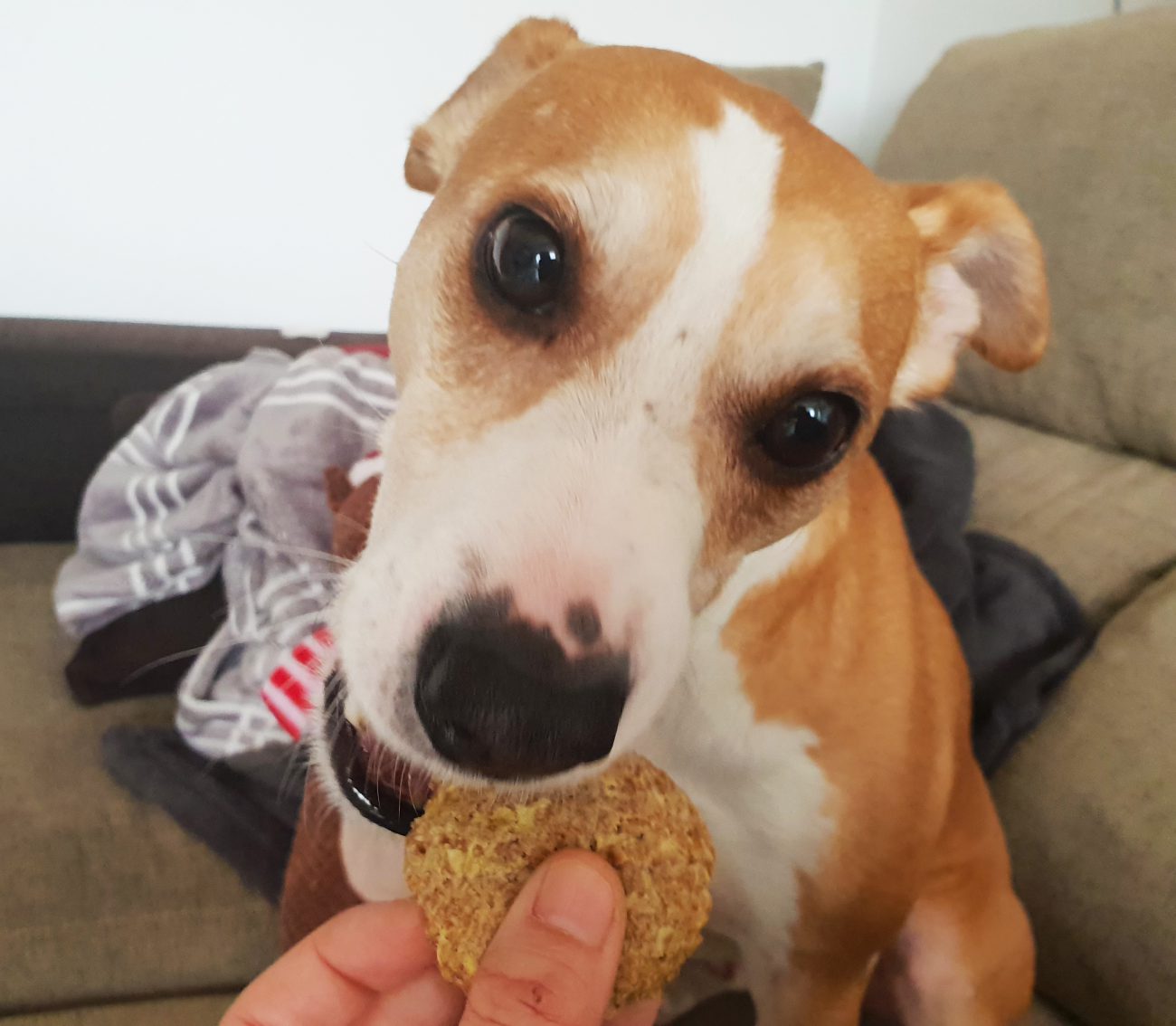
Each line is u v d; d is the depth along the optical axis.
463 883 0.18
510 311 0.20
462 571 0.16
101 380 0.51
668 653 0.18
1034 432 0.47
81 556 0.45
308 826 0.30
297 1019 0.20
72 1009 0.29
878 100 0.70
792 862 0.29
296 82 0.55
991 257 0.28
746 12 0.65
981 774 0.35
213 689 0.38
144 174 0.55
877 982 0.35
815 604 0.29
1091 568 0.40
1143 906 0.29
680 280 0.19
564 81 0.22
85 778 0.35
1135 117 0.41
